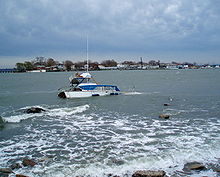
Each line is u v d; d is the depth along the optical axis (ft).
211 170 37.78
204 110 89.76
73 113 86.12
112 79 342.44
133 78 370.73
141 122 71.10
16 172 37.86
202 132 59.31
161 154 44.55
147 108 96.32
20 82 313.53
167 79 331.36
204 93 151.84
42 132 62.03
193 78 348.38
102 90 137.80
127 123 70.08
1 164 42.04
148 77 400.06
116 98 129.29
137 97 133.49
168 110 90.48
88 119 76.28
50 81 327.06
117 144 51.34
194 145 49.32
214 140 52.39
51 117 79.51
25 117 79.15
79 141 54.19
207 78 342.64
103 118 77.56
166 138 54.65
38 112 87.40
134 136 56.80
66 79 375.86
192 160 41.65
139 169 38.47
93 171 37.91
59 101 121.60
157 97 133.08
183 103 109.40
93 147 49.88
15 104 115.03
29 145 52.08
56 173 37.42
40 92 173.68
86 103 112.47
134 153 45.57
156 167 39.09
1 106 108.88
